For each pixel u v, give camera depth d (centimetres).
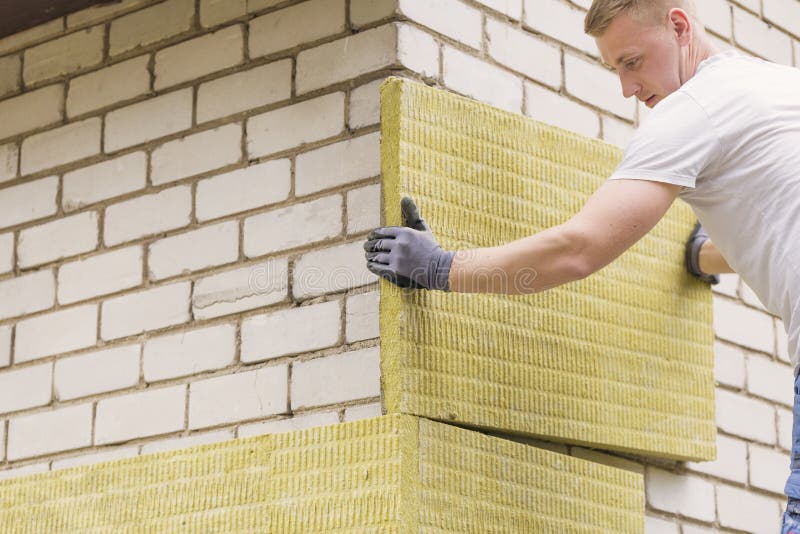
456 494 295
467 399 303
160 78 361
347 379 306
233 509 308
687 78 298
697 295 367
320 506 294
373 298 306
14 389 369
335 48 327
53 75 385
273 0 343
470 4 340
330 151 322
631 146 279
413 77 319
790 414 409
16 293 376
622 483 334
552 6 365
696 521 368
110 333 353
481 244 315
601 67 377
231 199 338
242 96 342
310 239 321
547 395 321
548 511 314
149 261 350
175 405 336
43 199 378
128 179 360
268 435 306
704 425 360
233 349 329
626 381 341
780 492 397
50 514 341
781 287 275
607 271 343
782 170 275
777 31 450
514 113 331
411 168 305
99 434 348
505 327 315
